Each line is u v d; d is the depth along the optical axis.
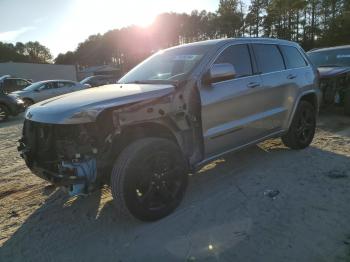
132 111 3.43
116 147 3.47
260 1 69.88
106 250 3.24
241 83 4.49
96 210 4.05
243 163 5.28
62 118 3.25
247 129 4.62
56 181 3.35
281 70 5.25
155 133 3.80
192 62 4.19
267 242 3.15
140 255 3.11
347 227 3.31
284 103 5.27
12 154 7.00
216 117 4.17
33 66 43.94
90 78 30.42
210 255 3.02
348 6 53.06
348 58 9.10
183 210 3.85
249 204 3.91
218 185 4.51
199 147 4.09
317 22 60.59
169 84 3.92
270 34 68.25
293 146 5.68
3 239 3.56
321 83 8.36
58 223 3.82
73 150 3.28
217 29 78.31
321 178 4.51
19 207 4.28
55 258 3.18
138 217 3.48
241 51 4.70
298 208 3.74
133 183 3.36
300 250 3.00
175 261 2.98
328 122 7.91
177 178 3.77
